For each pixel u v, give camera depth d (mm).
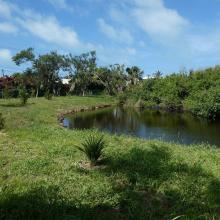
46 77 72375
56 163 11273
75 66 77438
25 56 68500
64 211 7180
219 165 11648
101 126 29109
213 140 21984
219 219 7180
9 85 63375
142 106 55469
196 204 7973
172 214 7285
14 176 9758
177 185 9234
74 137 16625
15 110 31344
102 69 80375
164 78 56000
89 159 11227
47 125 22109
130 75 79125
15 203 7473
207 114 35469
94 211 7398
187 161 11961
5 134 17328
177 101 47625
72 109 43031
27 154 12555
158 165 11195
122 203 7918
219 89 36438
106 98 68562
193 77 49000
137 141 16422
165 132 25609
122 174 10102
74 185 9008
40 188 8547
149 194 8688
